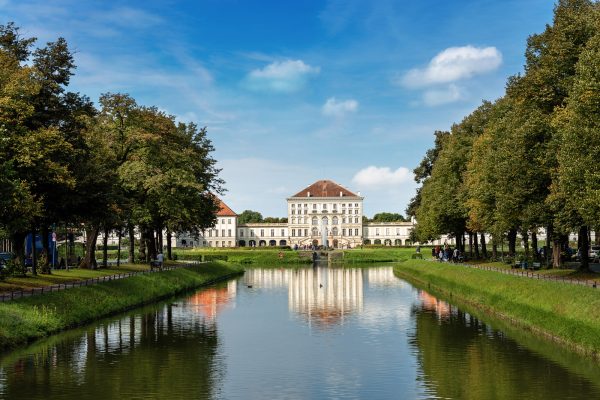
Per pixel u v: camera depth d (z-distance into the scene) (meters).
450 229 90.44
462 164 86.06
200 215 89.25
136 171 67.88
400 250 162.25
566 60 50.03
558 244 62.38
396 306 56.44
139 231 93.75
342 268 124.12
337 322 46.97
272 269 122.06
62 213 55.09
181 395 26.56
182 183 71.69
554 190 48.91
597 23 44.88
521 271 60.19
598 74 41.28
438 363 32.25
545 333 37.91
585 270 52.66
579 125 42.59
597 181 40.72
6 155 44.44
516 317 42.94
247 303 59.53
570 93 45.12
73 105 56.06
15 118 46.53
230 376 29.91
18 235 55.09
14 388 27.23
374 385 28.19
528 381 28.06
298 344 38.03
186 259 133.00
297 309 55.09
